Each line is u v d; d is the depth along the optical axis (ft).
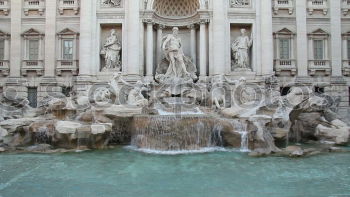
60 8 104.73
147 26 100.94
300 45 105.91
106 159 58.54
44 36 106.32
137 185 43.11
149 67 100.22
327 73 106.42
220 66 98.07
